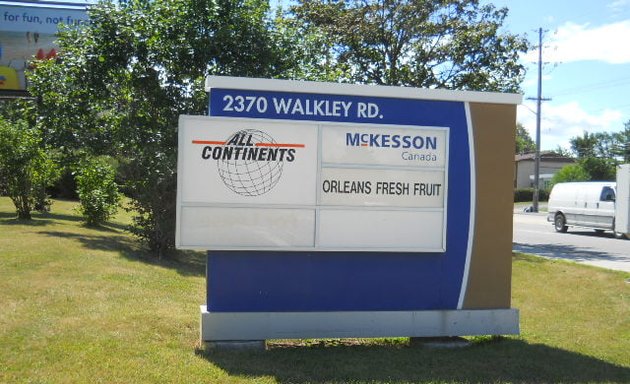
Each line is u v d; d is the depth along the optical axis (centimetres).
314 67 1476
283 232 657
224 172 647
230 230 647
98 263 1060
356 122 680
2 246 1116
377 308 682
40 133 1397
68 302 757
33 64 1409
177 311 774
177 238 638
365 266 680
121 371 526
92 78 1288
